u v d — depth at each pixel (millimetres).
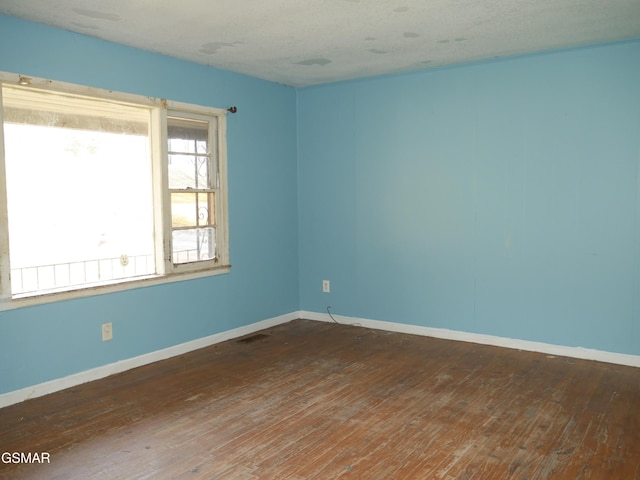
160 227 4152
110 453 2605
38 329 3359
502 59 4273
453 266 4645
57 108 4156
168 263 4195
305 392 3434
